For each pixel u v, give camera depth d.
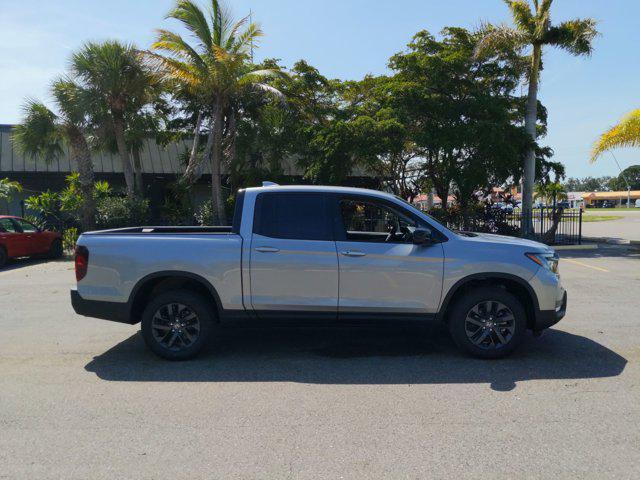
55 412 4.29
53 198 19.48
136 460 3.48
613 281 10.88
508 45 18.59
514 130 18.31
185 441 3.75
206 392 4.73
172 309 5.63
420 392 4.68
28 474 3.31
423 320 5.57
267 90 17.19
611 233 24.83
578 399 4.47
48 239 16.14
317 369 5.36
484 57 19.00
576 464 3.38
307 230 5.58
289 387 4.84
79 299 5.61
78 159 18.70
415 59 18.50
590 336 6.52
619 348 5.98
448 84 18.50
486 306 5.55
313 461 3.45
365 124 17.45
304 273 5.49
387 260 5.48
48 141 18.47
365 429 3.93
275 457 3.51
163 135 22.23
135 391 4.77
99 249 5.57
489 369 5.29
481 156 17.97
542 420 4.05
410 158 22.00
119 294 5.55
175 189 21.00
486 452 3.55
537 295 5.50
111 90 18.31
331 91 21.03
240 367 5.45
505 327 5.55
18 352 6.04
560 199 31.28
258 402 4.48
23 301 9.24
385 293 5.51
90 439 3.79
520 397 4.53
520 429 3.90
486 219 19.44
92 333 6.92
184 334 5.66
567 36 18.41
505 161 17.45
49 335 6.82
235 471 3.33
